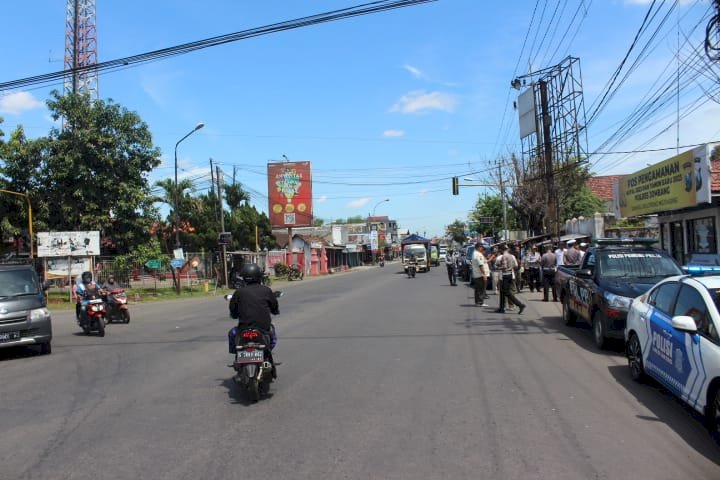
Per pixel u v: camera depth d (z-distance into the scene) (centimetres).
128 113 3106
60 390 810
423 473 468
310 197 5319
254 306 739
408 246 4975
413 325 1367
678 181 1620
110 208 3078
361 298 2217
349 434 570
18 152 2930
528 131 3241
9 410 705
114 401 732
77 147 2967
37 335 1122
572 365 882
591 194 4188
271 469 483
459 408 655
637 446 526
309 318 1578
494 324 1354
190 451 532
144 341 1280
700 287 632
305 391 750
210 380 838
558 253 1975
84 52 4906
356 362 934
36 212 2978
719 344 549
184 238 4609
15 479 475
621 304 963
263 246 5950
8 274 1210
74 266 2806
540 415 624
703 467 476
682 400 629
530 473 464
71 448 552
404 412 643
